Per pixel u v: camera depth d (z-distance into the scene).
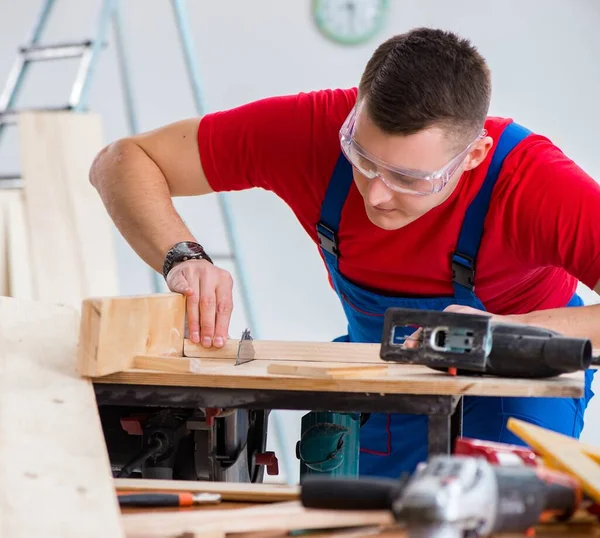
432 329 1.61
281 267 6.79
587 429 5.87
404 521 0.89
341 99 2.25
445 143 1.80
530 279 2.30
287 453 5.73
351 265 2.33
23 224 5.02
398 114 1.75
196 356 1.96
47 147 5.09
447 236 2.14
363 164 1.87
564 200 1.98
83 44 4.96
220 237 6.82
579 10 6.51
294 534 1.23
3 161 7.07
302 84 6.81
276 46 6.79
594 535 1.15
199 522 1.22
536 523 1.07
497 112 6.65
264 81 6.84
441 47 1.81
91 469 1.29
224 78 6.85
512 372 1.61
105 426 1.88
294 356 1.93
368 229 2.21
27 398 1.48
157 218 2.25
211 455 1.82
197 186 2.40
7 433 1.34
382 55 1.87
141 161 2.33
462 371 1.66
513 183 2.04
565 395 1.52
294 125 2.24
